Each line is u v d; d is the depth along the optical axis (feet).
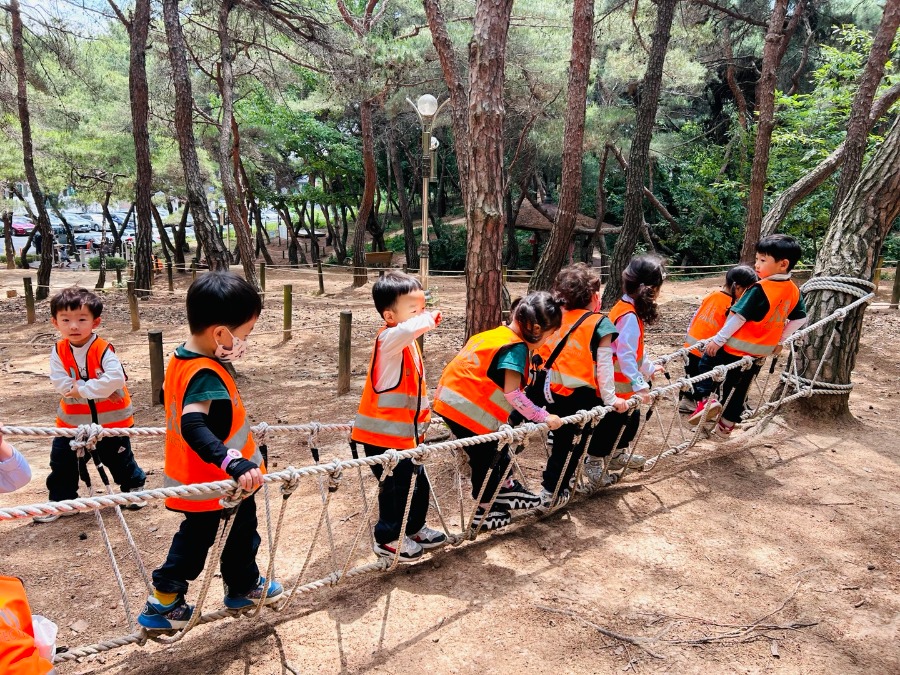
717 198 76.38
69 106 68.90
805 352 18.94
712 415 15.56
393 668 8.67
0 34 59.77
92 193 90.53
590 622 9.68
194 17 52.03
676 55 58.59
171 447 8.21
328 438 18.75
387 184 107.24
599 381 12.35
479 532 12.26
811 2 76.33
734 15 60.85
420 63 46.60
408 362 10.49
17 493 14.98
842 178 30.30
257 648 9.04
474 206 16.43
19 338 37.83
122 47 76.23
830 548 11.96
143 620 8.52
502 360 10.92
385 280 10.28
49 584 10.94
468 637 9.30
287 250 133.59
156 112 69.62
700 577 10.94
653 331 35.81
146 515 13.65
